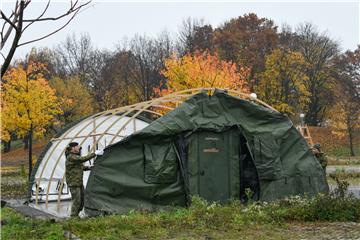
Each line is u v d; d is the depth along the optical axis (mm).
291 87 53719
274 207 11414
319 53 60844
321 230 9547
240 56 54844
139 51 57969
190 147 12977
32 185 17281
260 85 52625
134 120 16422
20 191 21125
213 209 11289
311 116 60469
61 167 17453
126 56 59594
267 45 58281
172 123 12812
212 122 13203
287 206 11727
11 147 60375
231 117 13430
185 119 12984
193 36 60625
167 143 12820
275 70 52344
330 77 60438
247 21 61500
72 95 51000
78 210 12430
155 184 12508
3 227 9594
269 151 13266
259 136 13336
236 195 13266
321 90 60844
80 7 6277
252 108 13531
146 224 10031
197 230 9555
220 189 13188
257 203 12539
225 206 12156
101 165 12250
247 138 13305
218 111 13367
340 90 57438
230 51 56625
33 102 25344
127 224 9922
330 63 61125
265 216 10555
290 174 13328
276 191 13109
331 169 33500
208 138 13195
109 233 9297
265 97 51812
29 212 13422
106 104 55188
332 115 54312
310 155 13648
